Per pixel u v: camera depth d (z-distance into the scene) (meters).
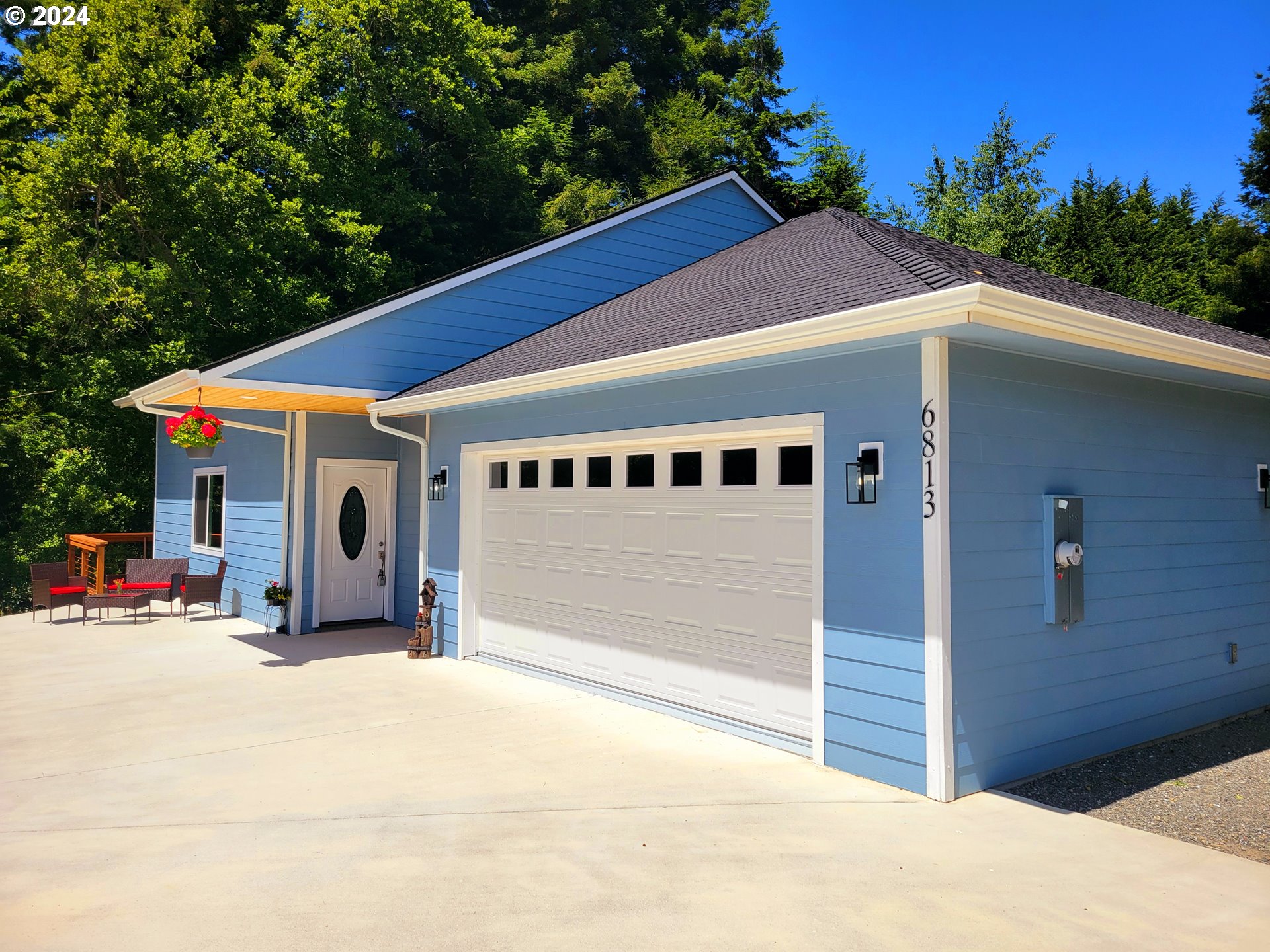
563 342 10.01
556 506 9.36
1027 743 6.11
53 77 21.84
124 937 3.79
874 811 5.38
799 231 10.62
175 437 9.95
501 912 4.04
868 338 5.54
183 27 22.31
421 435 11.55
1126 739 6.96
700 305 8.60
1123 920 4.00
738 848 4.81
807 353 6.12
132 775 6.17
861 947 3.74
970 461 5.75
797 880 4.40
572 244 13.08
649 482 8.16
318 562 12.63
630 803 5.54
